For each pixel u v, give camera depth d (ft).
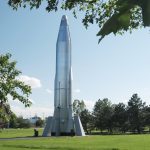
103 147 168.04
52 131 304.50
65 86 305.73
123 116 476.95
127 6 7.79
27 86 90.22
